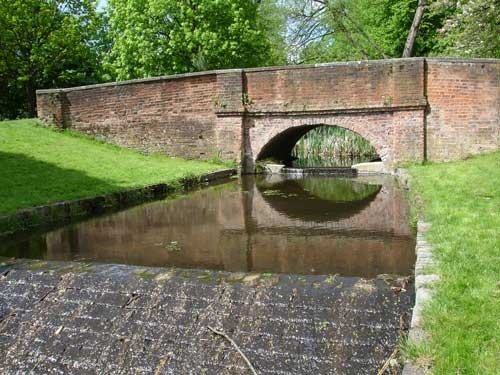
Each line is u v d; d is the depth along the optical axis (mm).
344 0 27797
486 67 15367
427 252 5535
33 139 16688
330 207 10867
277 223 9398
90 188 11359
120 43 25125
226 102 17250
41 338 5301
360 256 7027
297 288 5262
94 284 5820
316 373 4344
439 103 15438
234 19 24266
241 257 7184
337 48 32656
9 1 26766
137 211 10680
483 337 3680
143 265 6918
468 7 18078
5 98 30125
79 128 19281
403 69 15398
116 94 18672
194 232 8789
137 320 5246
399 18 28281
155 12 23562
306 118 16766
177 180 13523
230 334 4859
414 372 3469
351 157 23531
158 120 18266
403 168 15180
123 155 17094
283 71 16734
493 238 5824
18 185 10992
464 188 9438
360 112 16125
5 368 5062
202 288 5461
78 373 4891
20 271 6246
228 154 17484
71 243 8148
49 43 27703
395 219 9445
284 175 17250
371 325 4656
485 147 15617
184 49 24312
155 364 4773
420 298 4352
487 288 4414
